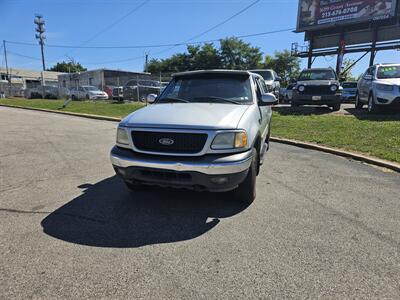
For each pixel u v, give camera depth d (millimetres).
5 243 3178
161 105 4523
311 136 8680
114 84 32719
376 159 6258
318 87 13461
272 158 6766
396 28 28328
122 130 3902
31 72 70500
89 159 6773
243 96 4754
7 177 5426
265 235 3354
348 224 3602
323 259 2889
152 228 3529
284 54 63375
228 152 3572
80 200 4355
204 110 4051
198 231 3459
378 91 11430
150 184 3770
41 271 2709
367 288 2479
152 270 2734
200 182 3529
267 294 2420
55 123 13672
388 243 3176
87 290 2467
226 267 2773
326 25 31656
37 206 4141
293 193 4605
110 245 3158
